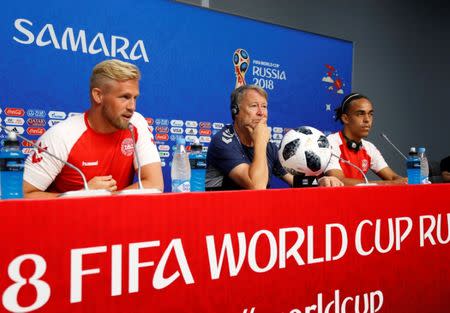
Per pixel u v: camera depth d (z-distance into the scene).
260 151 1.71
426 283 1.34
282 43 3.23
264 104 1.91
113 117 1.51
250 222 0.96
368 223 1.19
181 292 0.85
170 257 0.84
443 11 4.36
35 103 2.28
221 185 1.92
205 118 2.88
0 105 2.18
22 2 2.22
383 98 3.95
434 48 4.31
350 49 3.63
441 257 1.38
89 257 0.74
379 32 3.92
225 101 2.97
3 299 0.66
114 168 1.61
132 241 0.79
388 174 2.62
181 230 0.85
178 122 2.77
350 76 3.64
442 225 1.38
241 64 3.03
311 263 1.07
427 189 1.34
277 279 1.00
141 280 0.80
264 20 3.15
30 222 0.68
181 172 1.68
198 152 1.67
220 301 0.91
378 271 1.21
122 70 1.50
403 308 1.27
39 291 0.69
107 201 0.76
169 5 2.71
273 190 1.00
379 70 3.92
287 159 1.56
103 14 2.47
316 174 1.58
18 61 2.22
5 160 1.29
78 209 0.73
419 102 4.21
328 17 3.59
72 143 1.52
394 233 1.25
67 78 2.37
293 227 1.03
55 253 0.71
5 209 0.66
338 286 1.12
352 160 2.50
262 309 0.98
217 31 2.91
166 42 2.71
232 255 0.93
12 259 0.67
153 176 1.63
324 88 3.47
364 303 1.18
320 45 3.44
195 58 2.83
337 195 1.12
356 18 3.77
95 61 2.46
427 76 4.27
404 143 4.11
